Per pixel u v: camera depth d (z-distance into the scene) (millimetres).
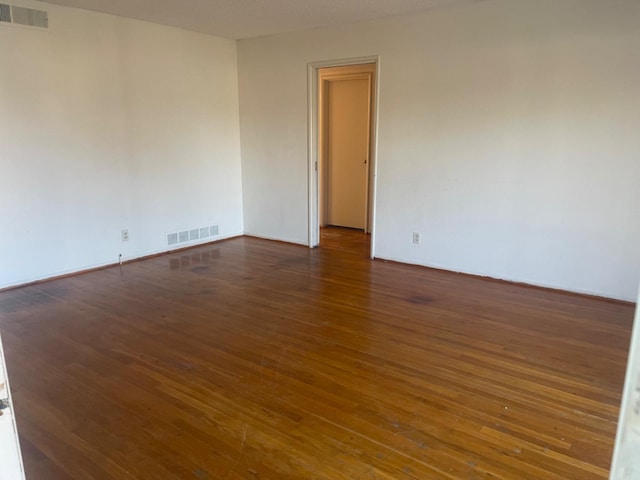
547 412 2223
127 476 1806
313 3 3945
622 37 3361
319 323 3258
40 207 4074
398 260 4844
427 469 1844
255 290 3949
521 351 2842
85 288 3984
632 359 555
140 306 3572
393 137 4625
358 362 2707
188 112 5203
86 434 2057
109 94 4441
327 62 4914
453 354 2805
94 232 4508
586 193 3680
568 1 3525
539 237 3957
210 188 5609
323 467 1855
